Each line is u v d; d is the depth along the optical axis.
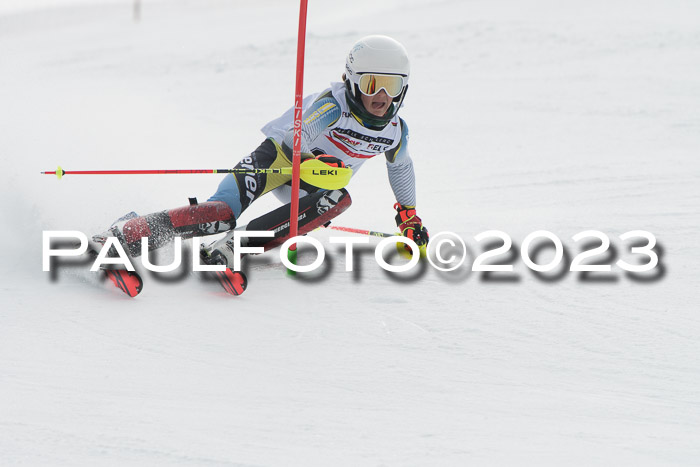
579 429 9.42
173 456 8.61
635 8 76.88
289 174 17.02
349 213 24.25
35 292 14.37
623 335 12.62
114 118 42.16
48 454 8.60
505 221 21.67
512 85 52.53
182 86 59.53
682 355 11.77
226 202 16.09
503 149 35.72
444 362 11.54
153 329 12.70
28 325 12.69
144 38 96.50
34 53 87.88
